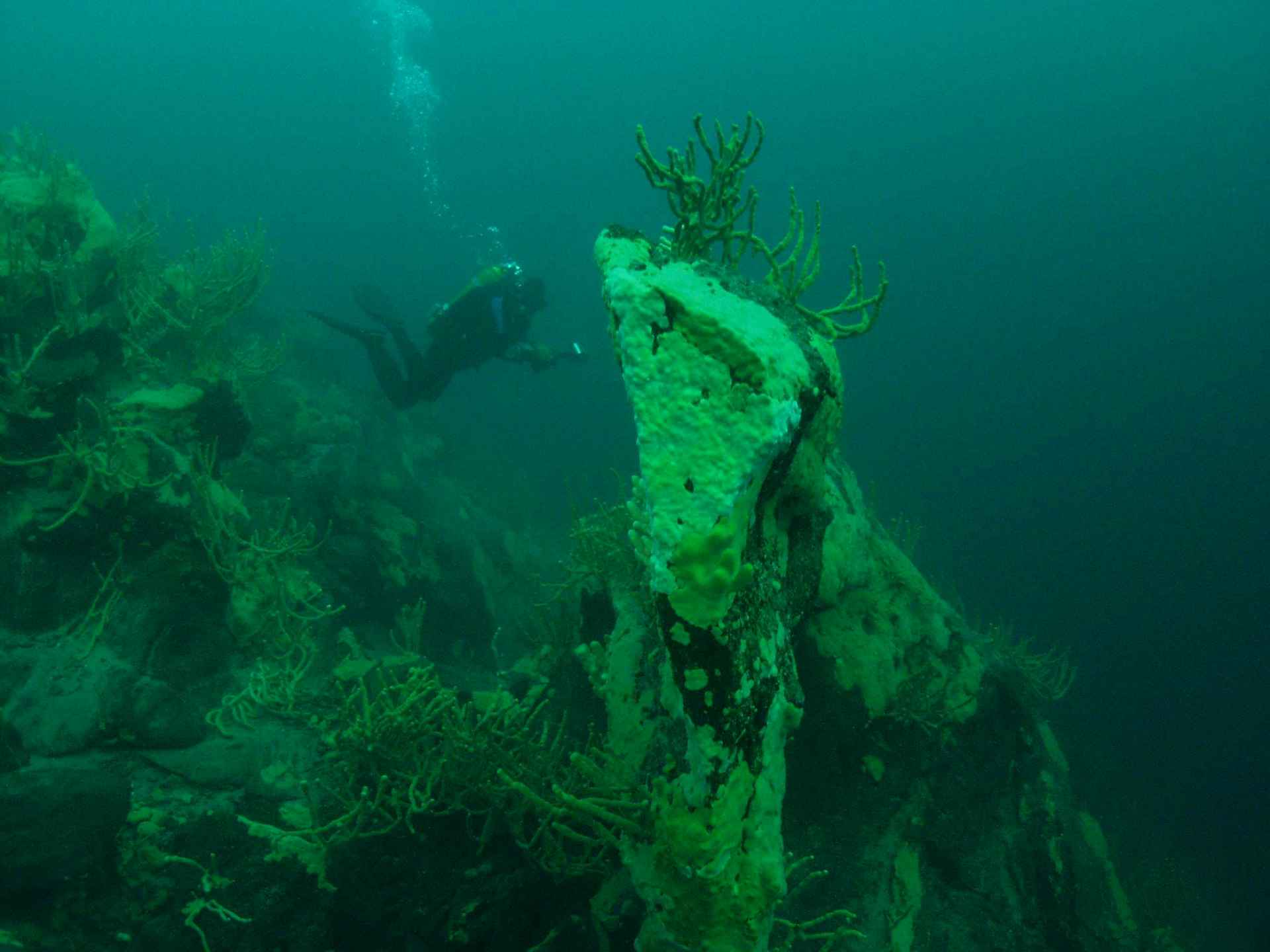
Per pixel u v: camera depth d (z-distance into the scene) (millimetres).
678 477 1800
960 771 4262
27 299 4547
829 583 4109
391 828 3180
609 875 3133
